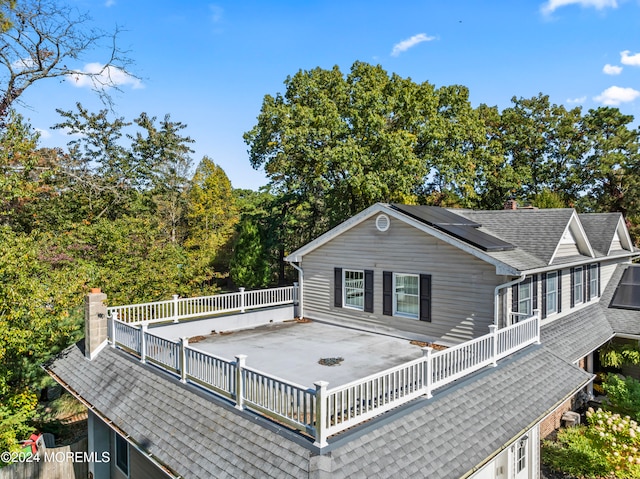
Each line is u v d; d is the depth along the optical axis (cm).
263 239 3083
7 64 1623
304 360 1005
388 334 1294
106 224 1689
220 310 1392
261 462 545
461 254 1115
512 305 1105
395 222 1269
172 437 678
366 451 540
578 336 1274
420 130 2617
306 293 1588
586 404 1371
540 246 1263
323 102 2567
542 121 3722
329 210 2911
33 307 1027
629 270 1839
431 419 649
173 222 3294
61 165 2358
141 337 961
